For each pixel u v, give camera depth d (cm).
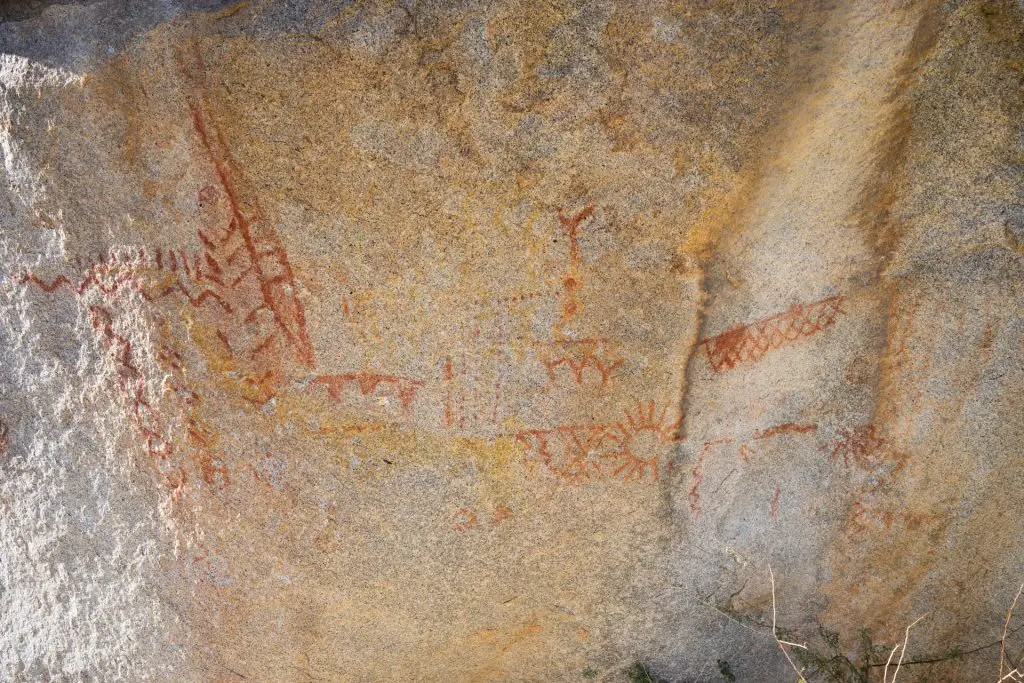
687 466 207
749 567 221
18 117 163
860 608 228
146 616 199
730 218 181
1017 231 190
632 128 168
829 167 177
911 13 161
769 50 163
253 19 155
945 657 232
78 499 193
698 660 230
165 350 175
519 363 187
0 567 207
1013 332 201
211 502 188
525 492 201
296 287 173
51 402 186
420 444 191
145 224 167
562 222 176
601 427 197
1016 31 169
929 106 173
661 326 189
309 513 192
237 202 166
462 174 169
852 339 199
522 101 164
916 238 189
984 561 225
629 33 160
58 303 177
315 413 184
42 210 169
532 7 157
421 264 175
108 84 158
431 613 209
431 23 157
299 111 160
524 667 224
